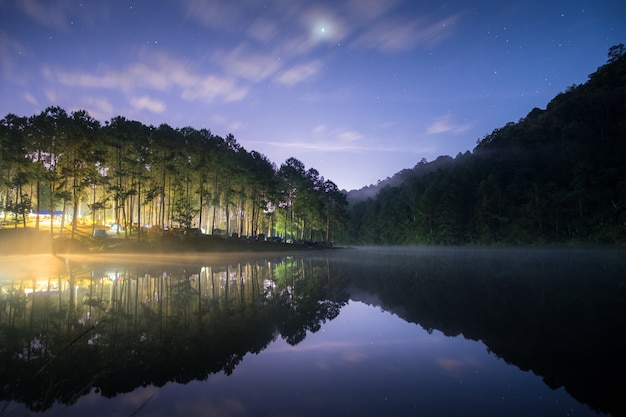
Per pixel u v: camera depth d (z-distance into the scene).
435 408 5.12
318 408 5.14
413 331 9.27
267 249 52.81
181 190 49.12
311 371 6.64
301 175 72.19
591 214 61.91
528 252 51.69
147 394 5.66
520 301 12.76
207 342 8.41
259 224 74.06
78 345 8.05
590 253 46.00
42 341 8.31
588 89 99.81
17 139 37.59
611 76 98.12
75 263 28.19
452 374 6.39
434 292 15.29
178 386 5.98
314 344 8.27
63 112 38.78
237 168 52.47
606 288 15.49
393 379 6.21
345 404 5.27
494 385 5.90
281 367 6.84
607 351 7.32
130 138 41.78
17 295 14.33
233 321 10.40
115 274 21.48
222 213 81.62
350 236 129.25
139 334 8.96
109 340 8.42
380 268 27.23
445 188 88.38
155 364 6.99
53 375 6.43
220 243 48.22
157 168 47.59
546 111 112.44
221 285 17.67
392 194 123.00
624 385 5.77
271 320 10.56
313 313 11.53
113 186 41.94
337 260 36.91
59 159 39.69
